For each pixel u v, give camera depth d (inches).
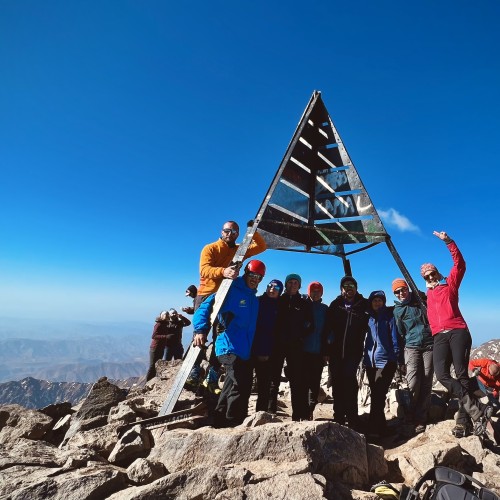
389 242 302.0
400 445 228.2
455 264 246.2
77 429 226.2
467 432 221.3
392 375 258.8
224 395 219.6
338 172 338.0
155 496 138.9
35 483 145.1
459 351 227.9
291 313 258.8
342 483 162.7
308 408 253.3
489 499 133.4
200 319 230.8
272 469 153.7
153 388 325.1
